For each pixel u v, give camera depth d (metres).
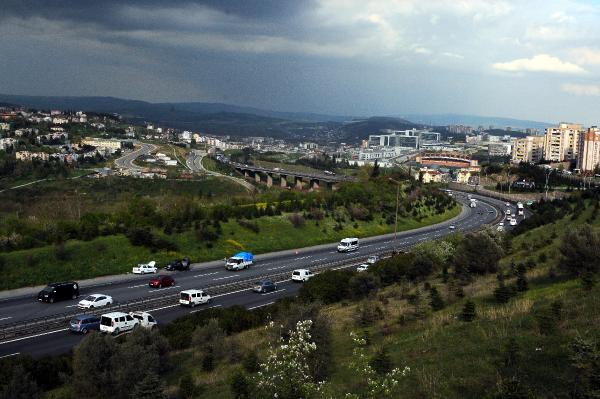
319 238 104.06
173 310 53.50
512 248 68.00
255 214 103.44
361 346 32.00
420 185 167.12
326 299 52.94
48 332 44.44
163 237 82.31
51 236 71.31
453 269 57.94
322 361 27.33
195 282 66.94
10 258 63.28
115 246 74.94
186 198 101.44
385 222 124.44
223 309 48.31
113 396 27.52
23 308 52.03
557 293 33.69
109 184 187.75
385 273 58.41
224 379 30.09
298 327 26.39
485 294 39.69
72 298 56.25
